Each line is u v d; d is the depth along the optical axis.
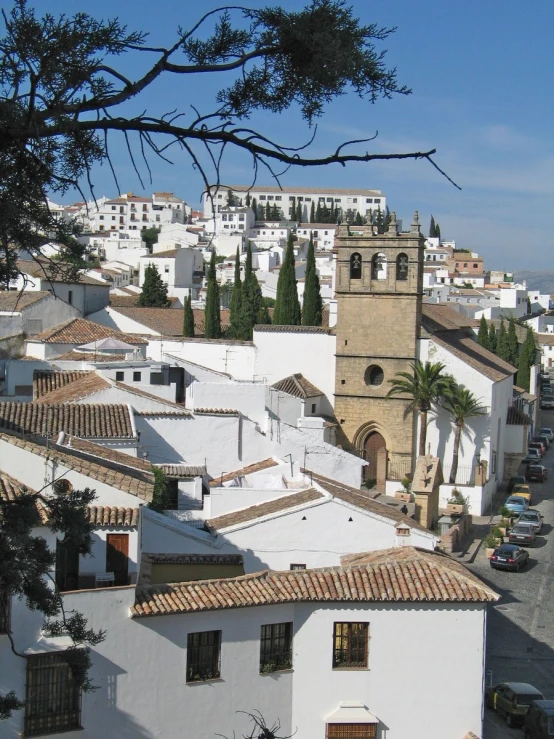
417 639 33.47
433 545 43.97
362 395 85.12
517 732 40.12
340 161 14.62
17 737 28.59
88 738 29.62
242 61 15.01
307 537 41.66
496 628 52.97
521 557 65.69
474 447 83.25
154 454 53.88
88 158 15.98
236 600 31.88
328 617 33.22
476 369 83.06
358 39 15.44
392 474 83.94
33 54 14.40
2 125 14.66
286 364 88.88
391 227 84.50
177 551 40.25
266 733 29.80
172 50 14.84
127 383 64.75
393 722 33.31
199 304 164.88
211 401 60.00
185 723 31.27
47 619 28.84
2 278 18.09
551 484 97.00
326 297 179.75
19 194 15.73
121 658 30.27
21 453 33.56
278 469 51.91
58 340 79.12
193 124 14.92
